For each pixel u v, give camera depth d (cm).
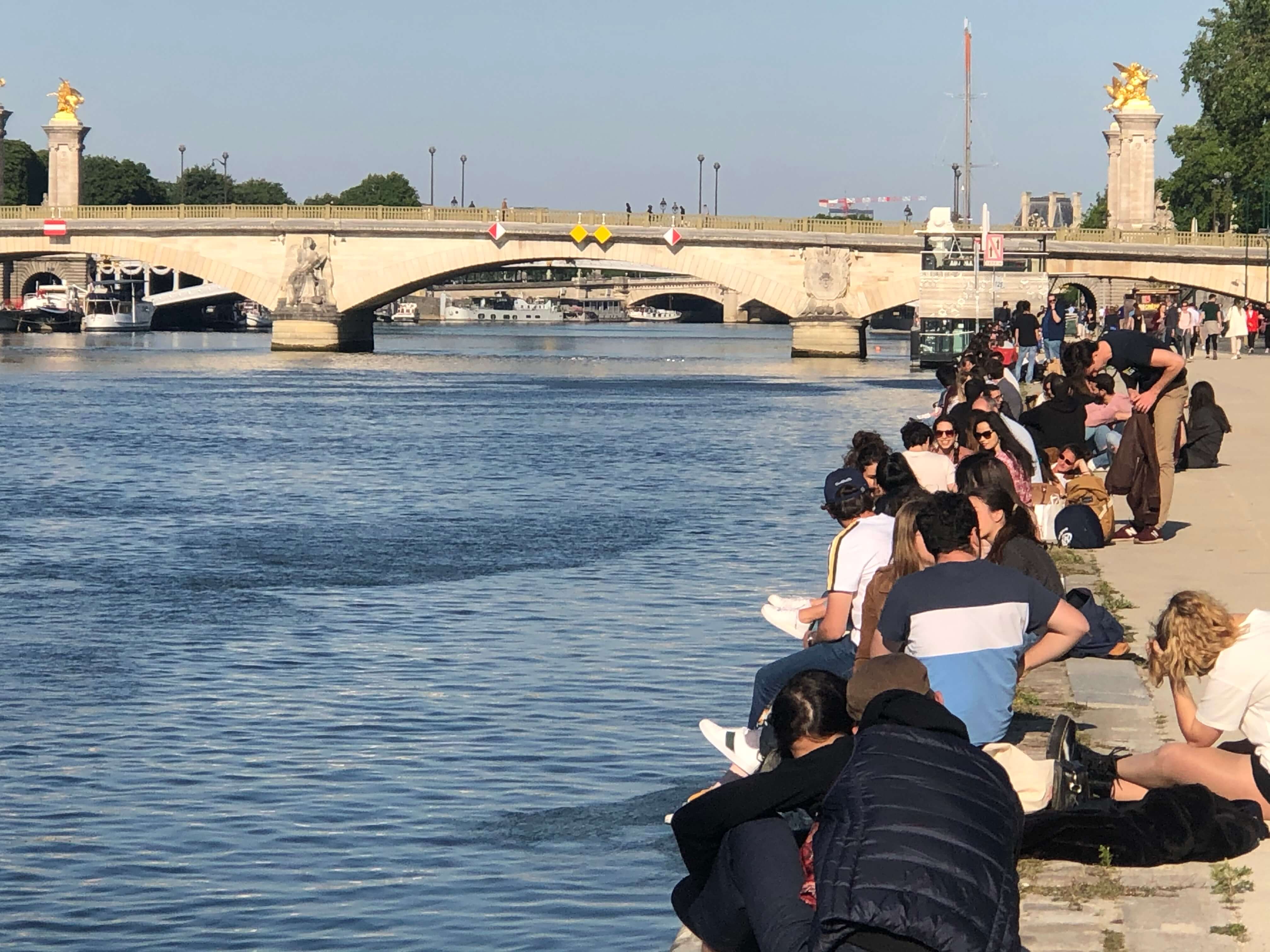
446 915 1338
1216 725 1158
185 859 1477
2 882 1418
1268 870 1102
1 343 15525
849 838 796
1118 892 1067
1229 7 14800
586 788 1680
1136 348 2531
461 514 3941
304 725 1945
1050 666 1697
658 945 1270
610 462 5169
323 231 13088
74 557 3297
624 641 2419
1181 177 15750
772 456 5322
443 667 2255
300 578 3023
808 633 1600
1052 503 2503
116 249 13238
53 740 1886
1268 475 3347
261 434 6225
